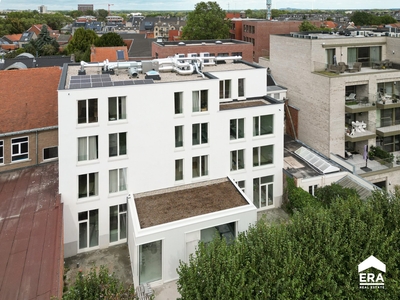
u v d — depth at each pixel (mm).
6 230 22734
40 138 33188
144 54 88750
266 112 30328
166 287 22828
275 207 32281
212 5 84125
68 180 25234
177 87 26953
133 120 26219
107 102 25344
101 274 15773
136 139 26562
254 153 30828
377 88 38906
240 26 94500
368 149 38094
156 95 26453
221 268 17266
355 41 41062
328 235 18875
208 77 30234
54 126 33594
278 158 31531
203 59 38156
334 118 37094
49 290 17984
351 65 41219
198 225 23406
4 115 32094
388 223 21078
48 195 27281
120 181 26906
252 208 24891
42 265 19797
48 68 35938
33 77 34875
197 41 63594
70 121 24625
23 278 18750
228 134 29312
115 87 25297
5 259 20156
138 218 24031
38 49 121562
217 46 58875
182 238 23078
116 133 26000
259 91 34688
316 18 147875
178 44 61438
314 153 36281
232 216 24312
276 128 30906
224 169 29781
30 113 33156
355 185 31141
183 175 28578
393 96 39562
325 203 28953
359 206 22516
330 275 16875
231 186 28812
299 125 42625
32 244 21484
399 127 39031
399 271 18359
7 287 18125
